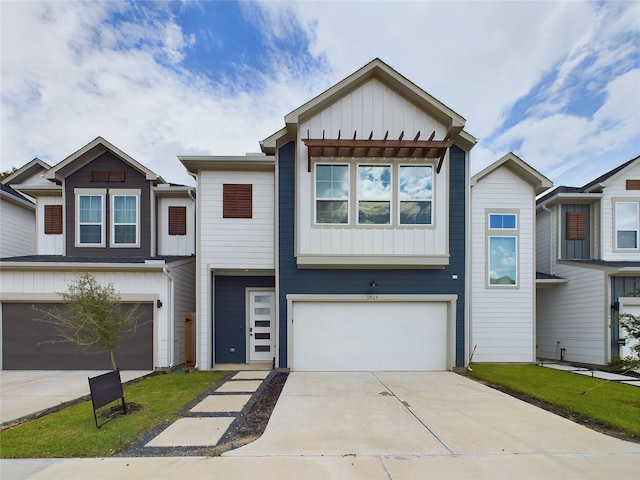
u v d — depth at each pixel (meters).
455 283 8.24
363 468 3.23
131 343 8.38
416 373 7.79
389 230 7.96
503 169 9.68
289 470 3.18
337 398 5.68
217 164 8.51
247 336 9.29
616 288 9.14
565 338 10.34
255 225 8.64
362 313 8.21
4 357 8.25
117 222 10.14
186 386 6.52
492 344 9.31
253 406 5.23
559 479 3.06
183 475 3.07
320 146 7.64
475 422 4.53
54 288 8.34
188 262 9.58
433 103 7.92
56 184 11.09
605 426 4.44
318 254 7.86
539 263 11.70
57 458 3.41
